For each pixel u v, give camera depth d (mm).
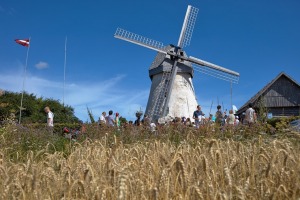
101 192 3666
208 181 4059
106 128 12492
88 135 12258
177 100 31594
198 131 11359
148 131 12312
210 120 12312
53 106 44094
